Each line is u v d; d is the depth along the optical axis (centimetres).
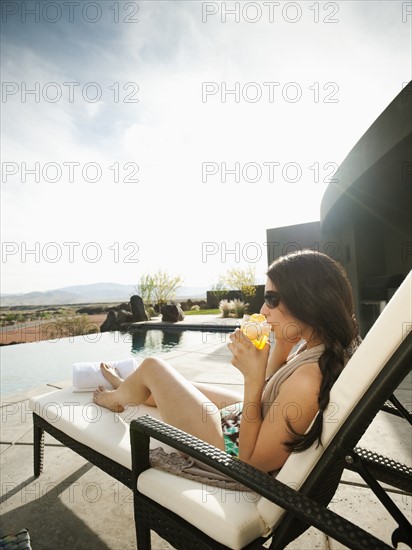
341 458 79
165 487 100
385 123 476
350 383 76
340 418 78
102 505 168
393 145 462
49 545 143
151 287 1638
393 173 575
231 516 86
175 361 463
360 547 63
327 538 141
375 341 72
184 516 93
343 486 174
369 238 950
